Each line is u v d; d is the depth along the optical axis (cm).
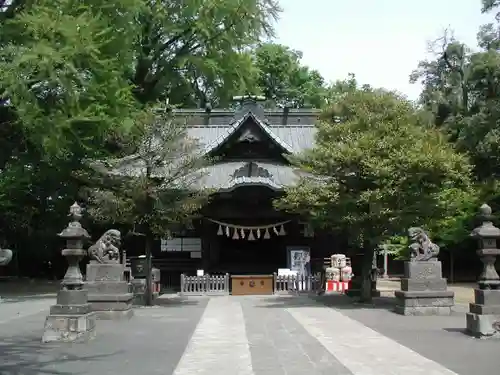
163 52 3672
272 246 3188
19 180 2772
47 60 887
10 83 878
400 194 1955
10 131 998
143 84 3628
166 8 3388
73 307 1288
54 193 2942
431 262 1825
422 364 992
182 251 3164
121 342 1273
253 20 3512
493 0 3111
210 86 4247
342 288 2722
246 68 3872
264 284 2795
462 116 3350
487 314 1308
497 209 3130
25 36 934
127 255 3192
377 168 1912
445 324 1560
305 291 2809
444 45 3722
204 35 3534
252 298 2555
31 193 2997
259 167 2928
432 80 3806
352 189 2077
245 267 3138
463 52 3603
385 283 3803
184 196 2184
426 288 1808
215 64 3638
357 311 1922
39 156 1179
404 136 2025
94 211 2167
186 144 2216
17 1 967
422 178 1989
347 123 2103
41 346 1217
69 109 1026
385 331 1426
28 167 2670
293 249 2931
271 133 3095
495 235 1365
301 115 3716
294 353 1115
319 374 917
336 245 3147
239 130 3116
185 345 1225
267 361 1034
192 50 3703
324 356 1078
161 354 1112
